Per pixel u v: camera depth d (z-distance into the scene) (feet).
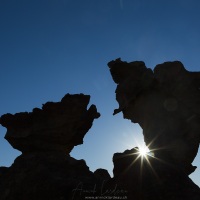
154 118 76.18
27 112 81.15
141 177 59.06
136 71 81.30
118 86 83.51
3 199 66.59
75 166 71.97
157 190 56.24
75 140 81.20
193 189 57.16
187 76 80.07
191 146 73.36
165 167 61.00
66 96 81.71
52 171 68.59
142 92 79.25
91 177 70.38
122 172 61.52
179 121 75.41
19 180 68.03
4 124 81.25
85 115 82.28
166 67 80.48
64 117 80.02
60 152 76.48
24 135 78.38
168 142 72.84
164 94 78.02
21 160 73.10
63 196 62.95
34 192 64.85
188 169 72.54
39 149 77.56
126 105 80.12
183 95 77.87
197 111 76.28
